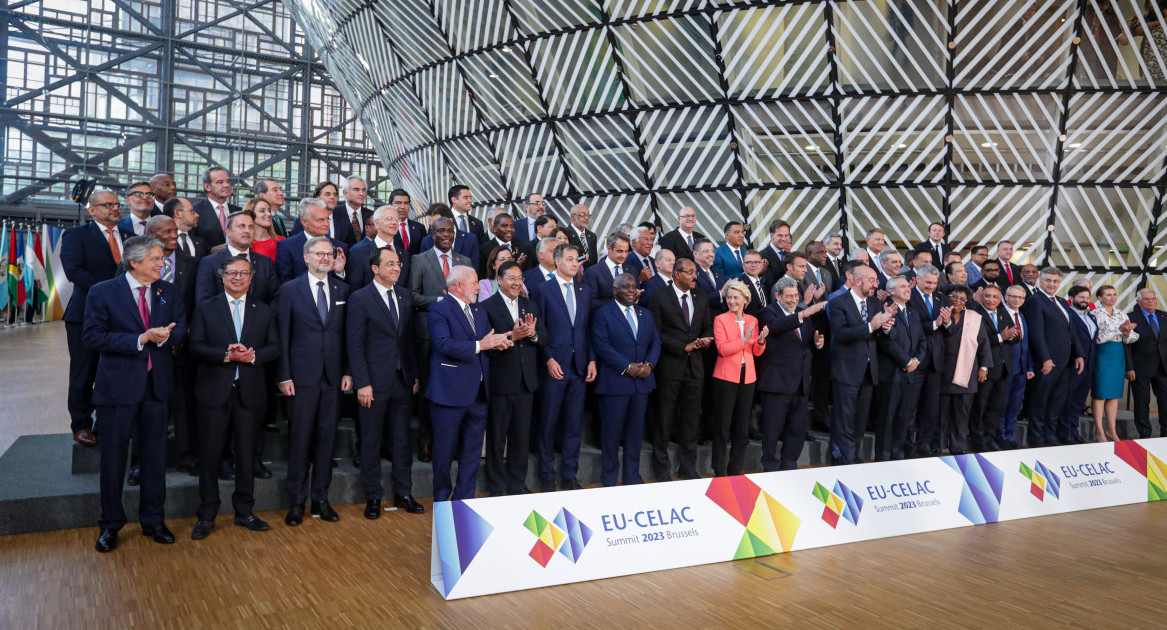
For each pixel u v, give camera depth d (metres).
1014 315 7.45
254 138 28.94
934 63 12.07
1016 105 12.60
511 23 14.31
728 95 13.20
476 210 17.23
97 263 5.00
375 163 31.53
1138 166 12.59
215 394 4.36
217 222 5.75
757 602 3.53
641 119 13.92
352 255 5.53
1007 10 11.99
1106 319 7.77
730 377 5.80
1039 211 12.88
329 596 3.53
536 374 5.38
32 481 4.69
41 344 16.19
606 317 5.50
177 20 28.06
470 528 3.66
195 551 4.11
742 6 12.48
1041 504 5.27
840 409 6.29
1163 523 5.07
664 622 3.28
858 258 6.87
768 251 7.37
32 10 25.88
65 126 26.33
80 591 3.51
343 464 5.55
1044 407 7.71
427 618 3.29
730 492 4.30
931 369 6.72
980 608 3.49
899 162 12.89
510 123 15.52
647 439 6.71
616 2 13.23
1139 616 3.43
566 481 5.57
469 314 4.93
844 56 12.91
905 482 4.86
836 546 4.45
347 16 17.66
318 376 4.70
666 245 7.22
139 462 4.58
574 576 3.78
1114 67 12.39
